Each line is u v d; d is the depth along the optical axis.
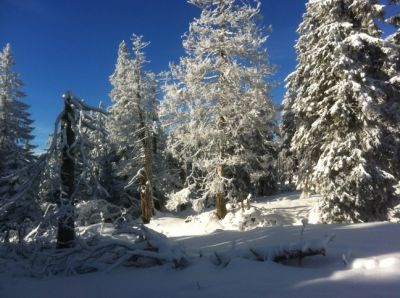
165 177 32.62
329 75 17.08
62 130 10.32
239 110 20.88
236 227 21.27
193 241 10.80
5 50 36.50
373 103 15.60
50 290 6.48
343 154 16.70
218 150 21.86
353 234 8.24
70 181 10.32
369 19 16.94
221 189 21.94
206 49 21.48
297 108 19.16
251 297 4.62
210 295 4.93
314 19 19.05
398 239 7.17
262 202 28.59
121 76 30.03
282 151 29.20
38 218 9.99
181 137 21.81
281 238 8.93
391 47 16.28
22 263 8.74
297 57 21.88
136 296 5.50
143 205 28.64
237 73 20.28
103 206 11.17
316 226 10.57
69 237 9.92
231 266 6.11
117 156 31.53
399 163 16.86
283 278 5.26
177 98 21.66
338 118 16.61
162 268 7.04
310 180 18.83
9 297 6.22
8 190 10.84
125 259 7.61
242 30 21.25
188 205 36.41
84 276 7.44
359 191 16.08
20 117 36.62
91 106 10.98
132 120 28.41
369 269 5.19
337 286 4.62
